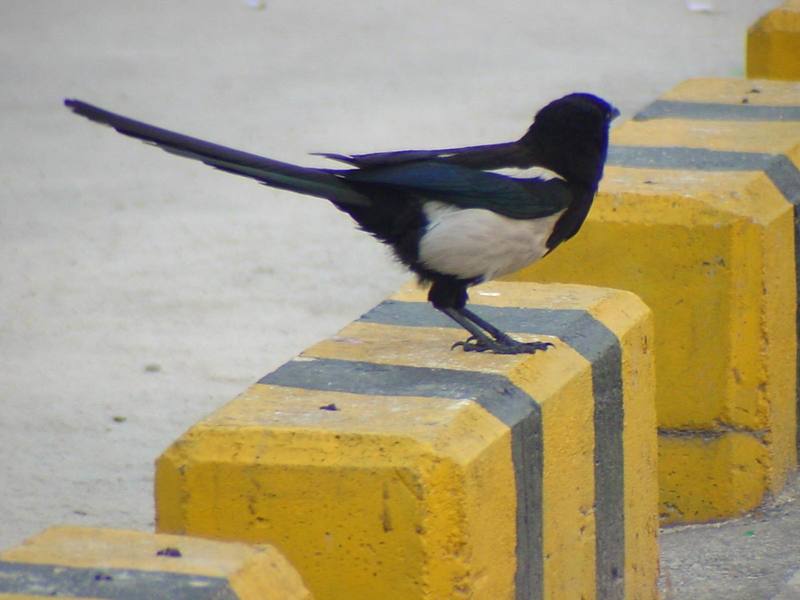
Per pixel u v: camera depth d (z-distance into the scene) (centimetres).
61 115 2400
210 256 1773
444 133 2200
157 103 2425
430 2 3247
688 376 1086
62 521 1128
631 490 893
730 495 1096
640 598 912
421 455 702
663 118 1339
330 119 2306
